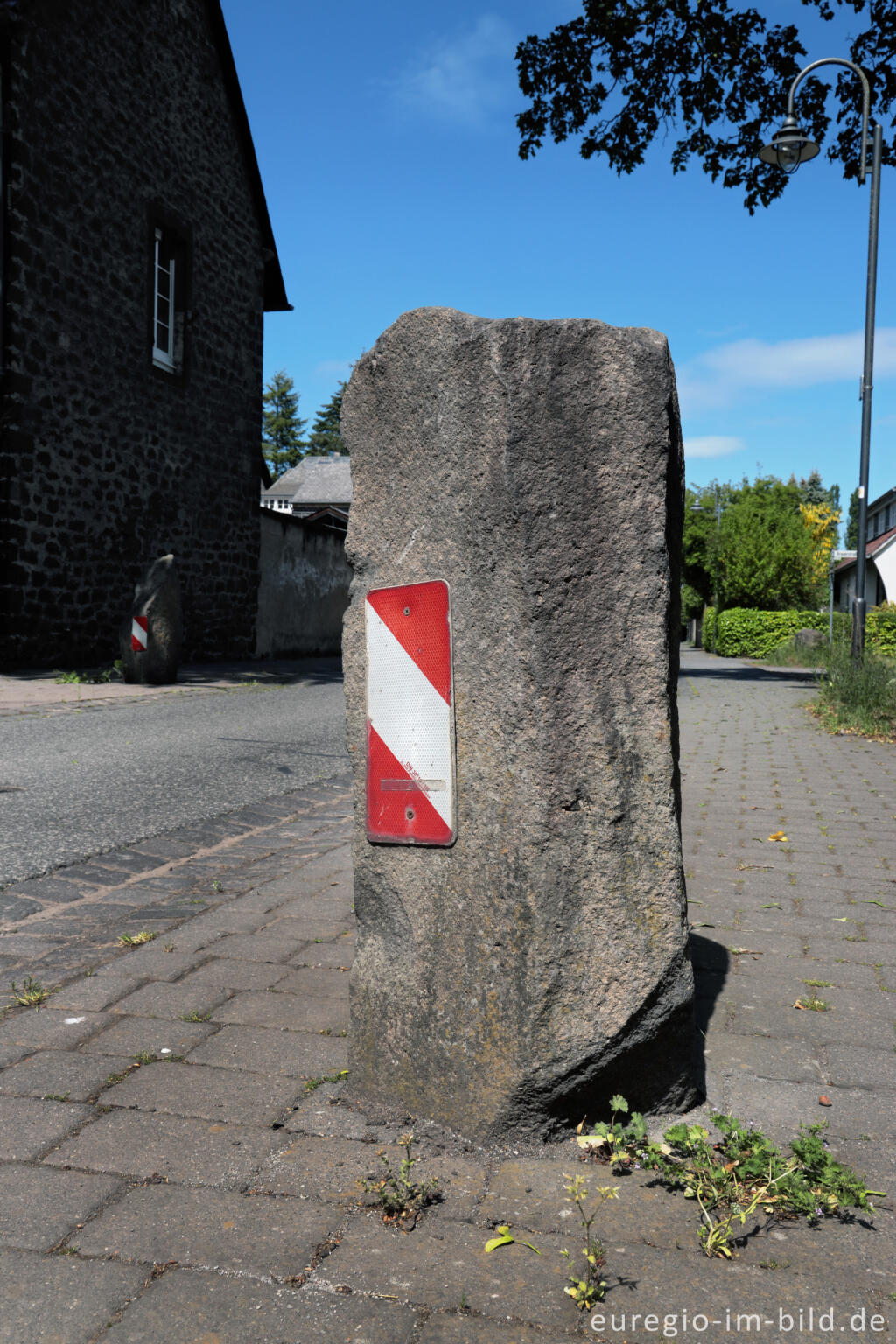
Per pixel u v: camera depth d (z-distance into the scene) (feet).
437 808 7.41
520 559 6.97
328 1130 7.38
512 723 7.04
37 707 33.14
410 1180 6.68
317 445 302.66
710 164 54.34
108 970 10.62
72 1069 8.36
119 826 17.28
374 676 7.84
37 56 42.93
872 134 51.39
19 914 12.60
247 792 20.70
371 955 7.85
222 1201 6.47
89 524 47.91
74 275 46.16
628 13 49.49
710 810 20.10
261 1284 5.67
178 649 43.32
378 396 7.81
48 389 44.62
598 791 7.04
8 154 41.63
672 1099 7.56
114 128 48.75
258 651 65.41
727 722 36.32
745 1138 6.93
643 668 7.13
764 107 52.47
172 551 55.31
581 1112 7.25
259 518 64.85
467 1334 5.31
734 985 10.57
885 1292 5.67
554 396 7.00
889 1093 8.13
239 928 12.07
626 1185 6.71
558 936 6.95
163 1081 8.16
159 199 52.95
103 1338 5.26
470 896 7.25
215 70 57.93
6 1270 5.78
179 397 55.57
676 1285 5.69
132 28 49.80
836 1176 6.49
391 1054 7.68
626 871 7.08
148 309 52.70
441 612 7.40
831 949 11.75
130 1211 6.35
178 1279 5.71
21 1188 6.60
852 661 42.42
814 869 15.46
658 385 7.08
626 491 7.07
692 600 147.13
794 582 114.11
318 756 25.62
